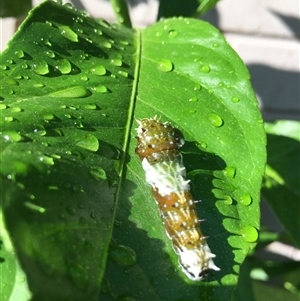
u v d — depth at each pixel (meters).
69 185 0.07
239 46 0.20
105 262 0.06
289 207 0.14
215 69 0.09
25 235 0.05
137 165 0.08
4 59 0.09
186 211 0.07
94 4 0.19
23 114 0.08
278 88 0.20
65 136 0.08
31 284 0.05
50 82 0.09
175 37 0.10
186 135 0.09
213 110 0.09
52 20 0.09
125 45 0.10
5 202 0.06
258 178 0.08
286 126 0.15
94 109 0.08
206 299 0.07
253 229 0.08
